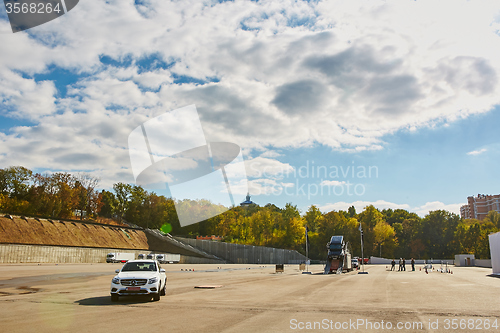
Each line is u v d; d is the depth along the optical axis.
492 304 13.16
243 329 8.26
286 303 13.46
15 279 25.11
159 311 11.16
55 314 10.42
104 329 8.19
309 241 115.75
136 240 85.31
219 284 23.86
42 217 69.12
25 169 82.19
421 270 57.06
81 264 57.59
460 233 113.81
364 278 33.09
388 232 115.88
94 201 97.50
